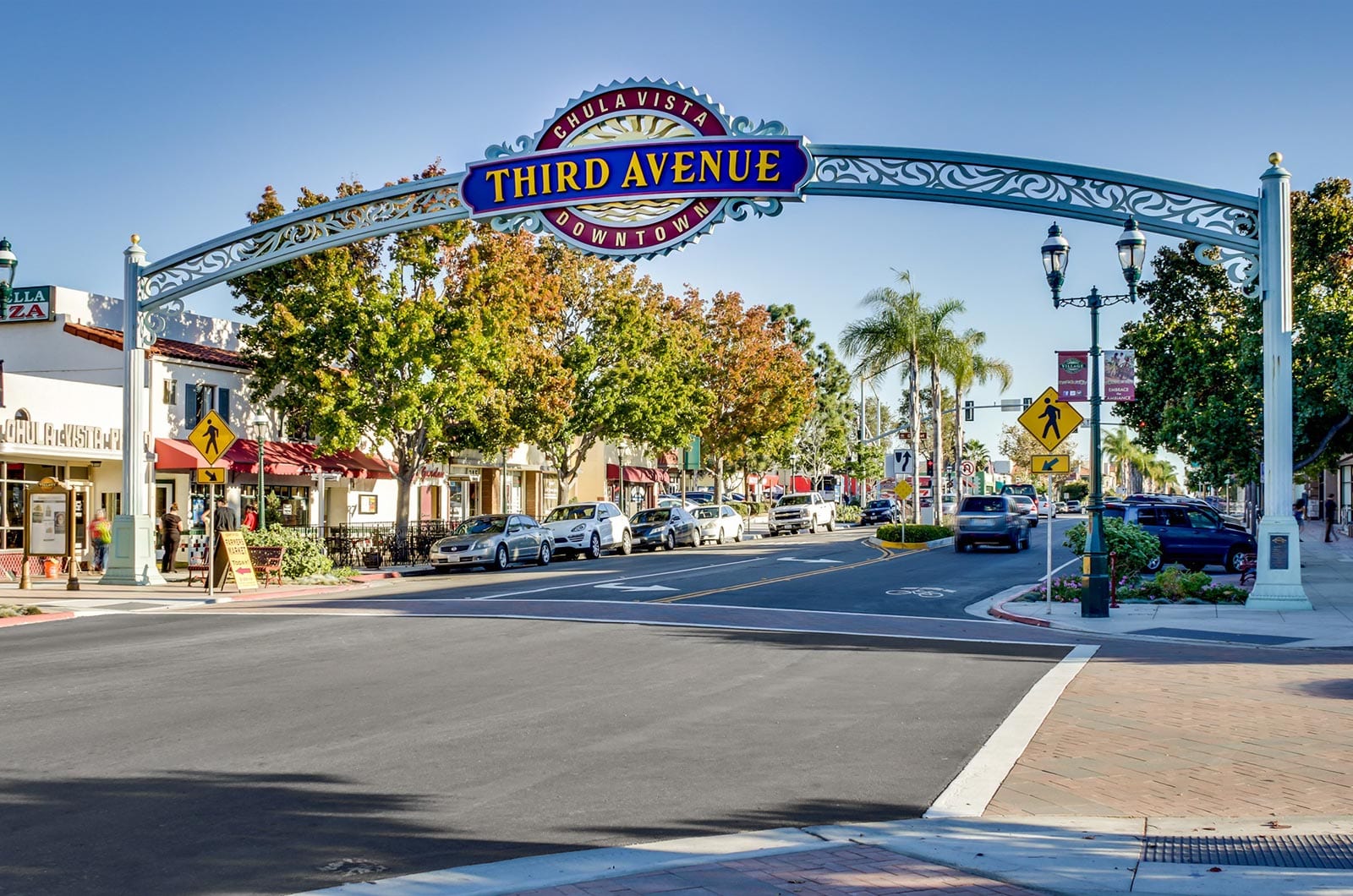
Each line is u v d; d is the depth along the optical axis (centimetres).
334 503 3866
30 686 1151
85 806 701
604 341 4256
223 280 2434
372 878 571
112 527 2497
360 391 3192
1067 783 784
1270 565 1972
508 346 3481
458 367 3269
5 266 2075
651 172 2164
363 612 1934
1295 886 562
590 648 1462
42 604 2108
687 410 4894
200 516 3212
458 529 3278
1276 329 1958
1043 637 1656
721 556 3581
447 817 686
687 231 2169
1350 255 2936
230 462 3108
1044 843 646
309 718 983
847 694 1132
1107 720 997
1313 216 2872
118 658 1362
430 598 2200
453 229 3303
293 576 2655
